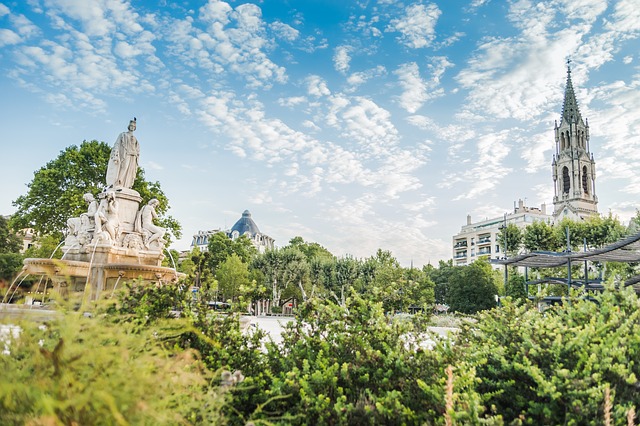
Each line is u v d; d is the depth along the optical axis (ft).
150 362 8.02
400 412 11.32
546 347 13.93
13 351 7.37
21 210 108.06
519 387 13.50
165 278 44.70
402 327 15.26
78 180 108.58
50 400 5.70
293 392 12.52
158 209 117.70
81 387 6.42
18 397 6.16
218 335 15.06
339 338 14.83
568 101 335.67
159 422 7.24
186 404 8.75
